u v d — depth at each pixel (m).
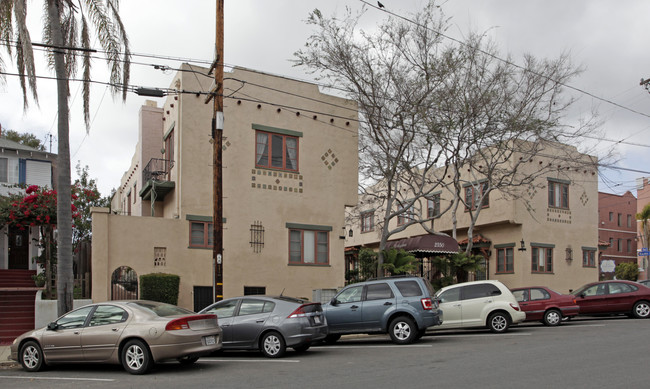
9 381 10.47
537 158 31.08
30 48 13.52
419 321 14.54
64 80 15.05
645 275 42.28
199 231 20.72
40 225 21.06
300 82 23.31
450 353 12.38
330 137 23.89
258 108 22.14
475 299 16.94
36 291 19.77
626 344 12.94
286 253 22.20
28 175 26.45
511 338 15.00
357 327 15.02
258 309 13.19
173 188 21.47
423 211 35.38
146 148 25.00
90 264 19.94
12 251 24.80
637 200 46.62
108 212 19.03
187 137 20.72
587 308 21.05
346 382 9.31
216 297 15.23
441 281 25.92
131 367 10.74
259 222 21.72
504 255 31.08
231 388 9.08
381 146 22.86
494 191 30.88
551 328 17.83
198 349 10.90
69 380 10.36
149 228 19.70
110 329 11.01
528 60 22.62
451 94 21.81
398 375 9.80
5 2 14.37
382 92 22.05
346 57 21.67
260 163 22.09
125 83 15.60
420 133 22.20
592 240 33.34
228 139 21.34
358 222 39.12
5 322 17.55
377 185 31.38
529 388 8.40
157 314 11.22
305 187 22.97
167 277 18.75
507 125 22.34
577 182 32.97
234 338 13.01
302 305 13.06
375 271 24.55
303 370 10.76
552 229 31.45
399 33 21.66
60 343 11.30
